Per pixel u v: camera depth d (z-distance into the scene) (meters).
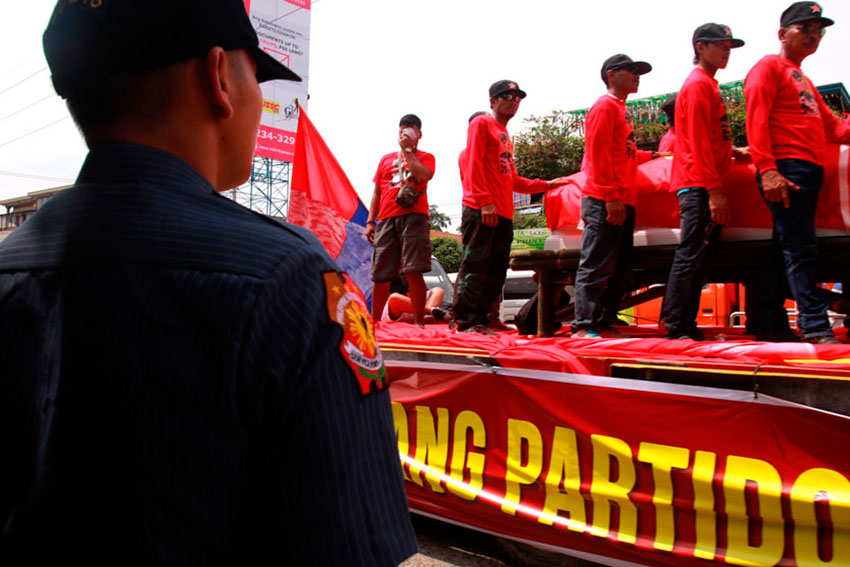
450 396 3.07
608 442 2.54
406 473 3.22
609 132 3.41
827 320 2.85
